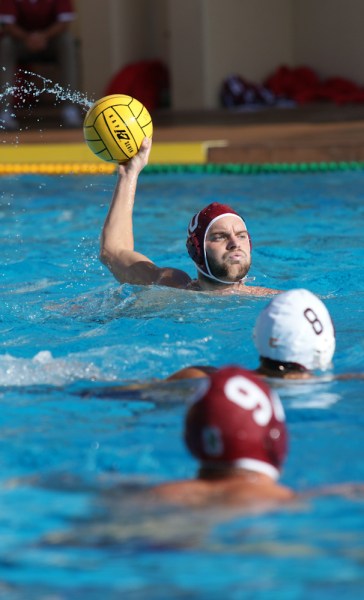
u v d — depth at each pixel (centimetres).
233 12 6009
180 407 1089
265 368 1180
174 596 646
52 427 1034
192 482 816
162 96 6250
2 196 3183
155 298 1614
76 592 657
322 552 701
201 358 1310
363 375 1195
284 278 1886
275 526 741
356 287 1783
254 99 5928
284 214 2681
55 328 1491
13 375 1229
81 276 1941
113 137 1683
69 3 4819
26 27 4831
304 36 6309
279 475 875
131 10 6266
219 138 4222
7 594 657
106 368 1262
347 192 3062
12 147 4247
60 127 5047
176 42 5959
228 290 1661
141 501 803
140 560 697
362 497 812
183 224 2561
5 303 1684
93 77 6334
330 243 2247
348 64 6156
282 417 827
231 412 799
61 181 3525
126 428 1023
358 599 634
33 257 2150
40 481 875
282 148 3759
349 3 6084
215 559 692
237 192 3138
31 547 729
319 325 1161
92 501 815
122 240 1738
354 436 984
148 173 3728
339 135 4031
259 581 661
